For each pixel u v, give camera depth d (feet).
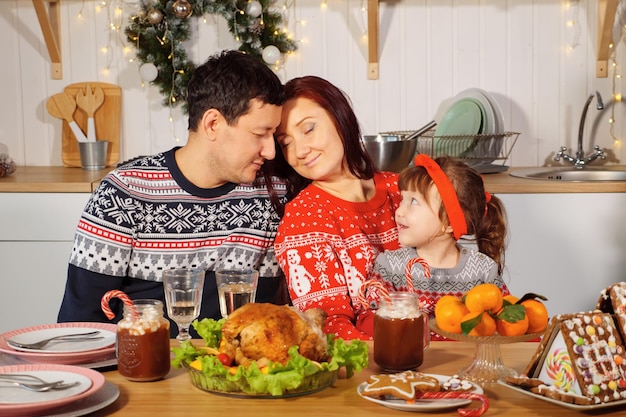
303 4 11.60
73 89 11.86
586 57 11.54
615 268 9.94
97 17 11.76
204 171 6.77
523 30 11.53
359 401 4.29
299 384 4.21
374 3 11.04
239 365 4.43
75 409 4.07
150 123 11.87
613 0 10.87
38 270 10.21
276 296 7.21
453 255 6.38
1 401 4.01
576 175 11.05
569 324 4.23
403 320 4.68
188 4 11.12
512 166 11.75
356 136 6.75
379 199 6.88
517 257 9.98
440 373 4.73
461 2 11.53
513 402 4.28
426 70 11.65
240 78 6.37
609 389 4.16
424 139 11.50
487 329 4.50
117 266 6.70
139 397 4.36
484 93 11.22
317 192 6.77
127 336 4.57
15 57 11.89
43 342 4.99
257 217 6.92
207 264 6.85
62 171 11.32
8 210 10.12
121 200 6.68
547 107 11.64
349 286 6.51
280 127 6.68
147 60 11.44
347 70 11.69
